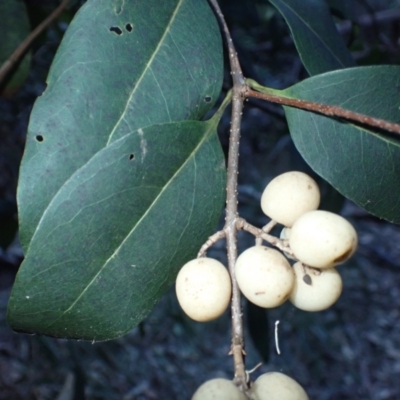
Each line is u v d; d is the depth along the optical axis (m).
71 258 0.13
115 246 0.14
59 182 0.15
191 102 0.16
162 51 0.16
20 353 0.55
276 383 0.13
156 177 0.14
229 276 0.14
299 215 0.15
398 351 0.69
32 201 0.14
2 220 0.29
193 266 0.14
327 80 0.16
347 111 0.14
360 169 0.16
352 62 0.20
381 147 0.16
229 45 0.16
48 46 0.40
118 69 0.15
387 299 0.73
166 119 0.15
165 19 0.16
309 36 0.19
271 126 0.62
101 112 0.15
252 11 0.27
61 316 0.14
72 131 0.15
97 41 0.15
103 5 0.15
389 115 0.16
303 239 0.14
